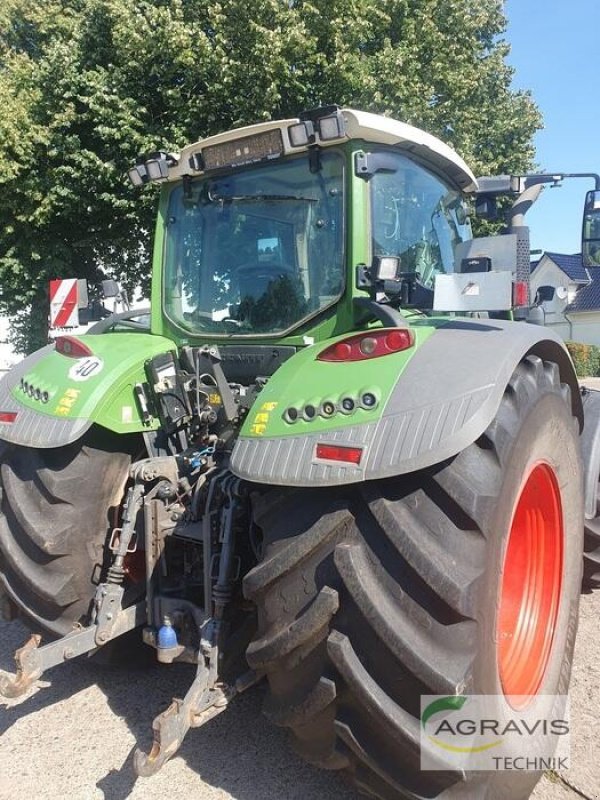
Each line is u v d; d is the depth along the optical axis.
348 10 11.66
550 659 2.70
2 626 3.81
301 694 2.09
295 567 2.06
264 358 2.92
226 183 3.12
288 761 2.64
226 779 2.54
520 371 2.38
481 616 1.95
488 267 2.67
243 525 2.55
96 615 2.63
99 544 2.90
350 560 1.96
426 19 12.49
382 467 1.94
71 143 11.98
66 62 12.19
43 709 3.00
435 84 13.02
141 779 2.54
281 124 2.79
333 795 2.46
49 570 2.82
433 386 2.05
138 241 14.10
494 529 2.02
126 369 2.93
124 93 11.90
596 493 3.59
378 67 11.95
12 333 14.62
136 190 12.01
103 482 2.94
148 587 2.71
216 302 3.13
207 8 11.27
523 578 2.75
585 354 31.34
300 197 2.87
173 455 3.04
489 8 14.41
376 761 2.03
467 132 13.69
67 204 12.61
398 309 2.80
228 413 2.85
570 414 2.70
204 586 2.57
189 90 11.77
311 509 2.10
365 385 2.11
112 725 2.88
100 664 3.15
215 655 2.36
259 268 3.00
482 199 4.02
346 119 2.65
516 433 2.18
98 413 2.83
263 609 2.11
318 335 2.80
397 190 3.00
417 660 1.86
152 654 3.27
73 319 3.94
